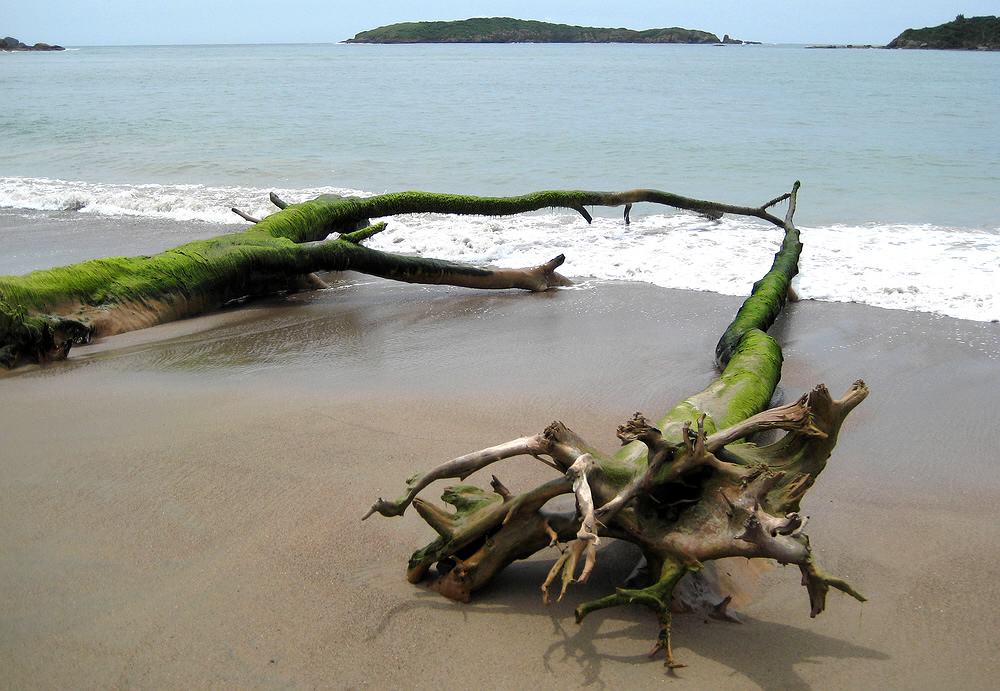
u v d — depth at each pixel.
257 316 7.93
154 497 4.10
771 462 3.34
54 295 6.96
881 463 4.62
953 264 8.84
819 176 15.00
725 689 2.74
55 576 3.41
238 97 36.22
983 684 2.78
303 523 3.84
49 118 27.11
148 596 3.27
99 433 4.95
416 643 2.98
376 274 8.62
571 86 40.78
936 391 5.69
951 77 46.53
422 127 23.11
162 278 7.70
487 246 10.49
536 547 3.20
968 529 3.87
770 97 32.03
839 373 6.11
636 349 6.70
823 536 3.82
